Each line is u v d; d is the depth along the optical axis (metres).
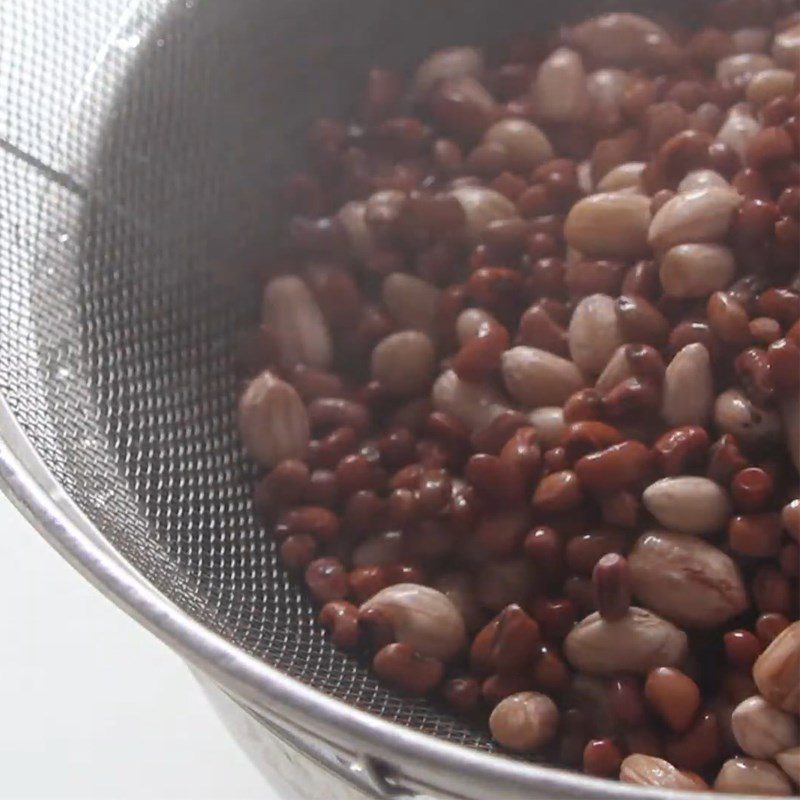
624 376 0.33
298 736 0.28
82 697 0.36
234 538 0.33
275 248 0.37
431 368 0.35
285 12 0.36
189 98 0.35
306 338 0.36
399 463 0.34
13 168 0.33
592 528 0.32
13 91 0.34
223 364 0.35
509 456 0.32
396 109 0.38
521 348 0.34
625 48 0.38
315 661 0.31
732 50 0.38
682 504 0.31
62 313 0.33
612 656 0.31
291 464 0.33
